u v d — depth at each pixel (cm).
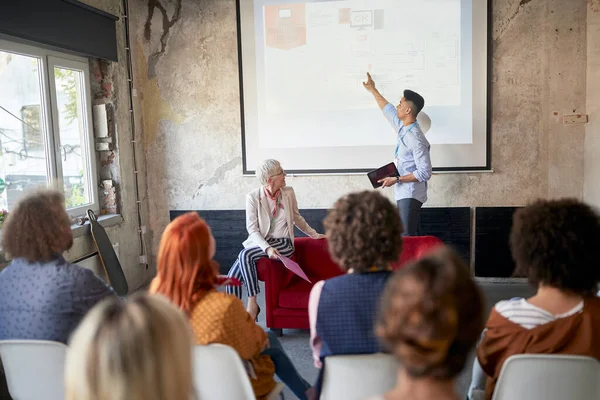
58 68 439
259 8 511
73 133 461
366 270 175
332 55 507
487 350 176
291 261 366
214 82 528
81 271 205
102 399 82
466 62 489
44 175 418
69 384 85
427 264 93
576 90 479
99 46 461
